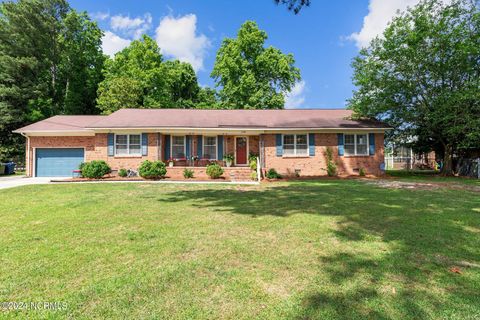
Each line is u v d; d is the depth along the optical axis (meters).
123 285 2.95
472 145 16.28
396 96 17.45
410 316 2.39
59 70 29.23
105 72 29.41
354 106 18.17
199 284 2.98
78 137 17.56
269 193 9.63
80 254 3.84
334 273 3.24
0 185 12.01
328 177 16.11
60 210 6.69
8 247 4.11
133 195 9.12
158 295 2.75
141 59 29.11
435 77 16.38
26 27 25.78
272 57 29.33
